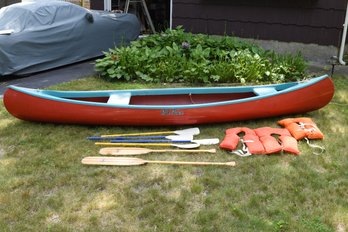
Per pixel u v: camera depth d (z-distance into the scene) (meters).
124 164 3.36
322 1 7.27
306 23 7.53
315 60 7.61
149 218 2.68
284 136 3.83
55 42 6.76
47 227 2.59
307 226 2.60
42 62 6.57
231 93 4.71
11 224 2.62
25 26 6.39
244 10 8.03
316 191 3.01
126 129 4.17
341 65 7.18
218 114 4.18
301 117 4.49
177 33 7.67
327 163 3.45
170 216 2.71
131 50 6.71
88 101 4.41
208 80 6.04
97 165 3.37
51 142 3.81
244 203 2.85
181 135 3.96
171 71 6.09
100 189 3.03
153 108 4.05
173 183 3.10
